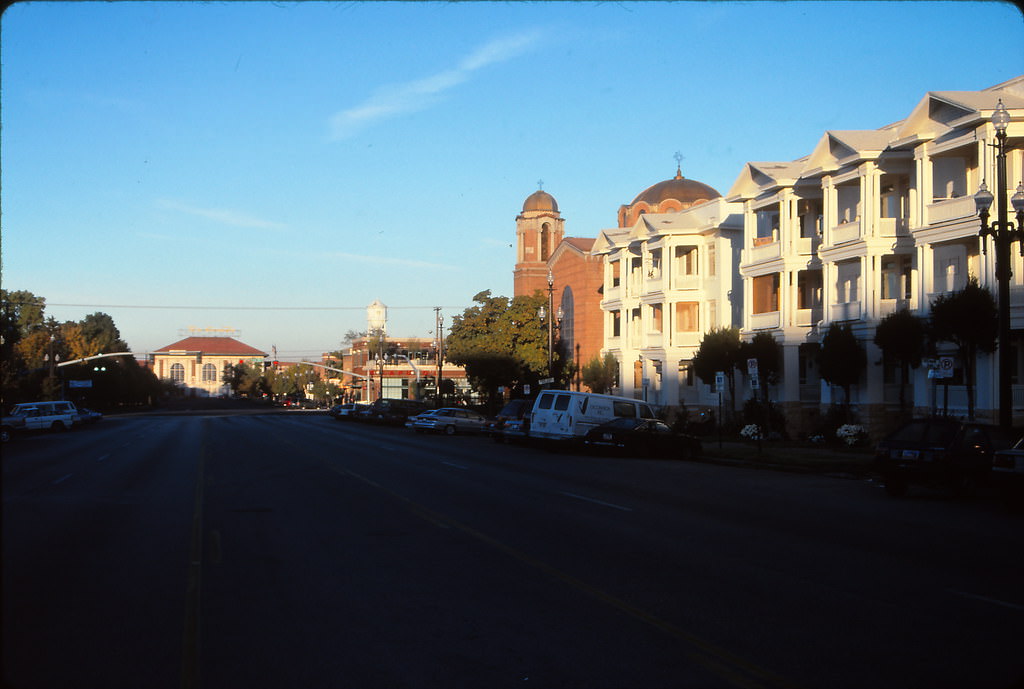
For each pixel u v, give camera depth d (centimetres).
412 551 1177
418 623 813
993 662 697
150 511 1561
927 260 3152
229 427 5478
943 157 3177
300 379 15000
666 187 6438
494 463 2697
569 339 6688
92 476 2239
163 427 5619
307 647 735
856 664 691
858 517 1577
